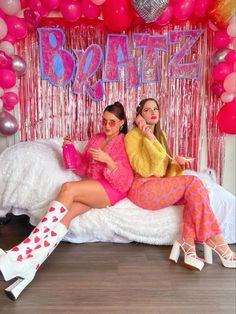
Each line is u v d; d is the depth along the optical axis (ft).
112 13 7.66
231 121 8.15
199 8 7.92
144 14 7.42
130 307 5.00
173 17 8.41
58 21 8.60
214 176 9.16
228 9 7.55
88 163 7.38
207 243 6.48
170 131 9.14
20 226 8.19
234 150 9.27
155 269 6.18
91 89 8.91
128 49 8.79
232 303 5.16
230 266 6.30
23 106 8.88
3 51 7.80
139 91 8.98
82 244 7.23
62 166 7.39
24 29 8.13
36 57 8.71
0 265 5.08
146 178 6.95
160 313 4.87
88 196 6.48
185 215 6.70
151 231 6.93
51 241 5.76
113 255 6.72
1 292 5.39
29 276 5.41
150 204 6.81
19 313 4.81
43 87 8.84
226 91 8.27
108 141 7.32
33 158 7.11
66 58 8.75
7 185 7.06
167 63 8.88
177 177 6.75
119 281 5.73
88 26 8.65
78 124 9.06
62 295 5.28
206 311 4.94
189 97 9.02
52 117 8.98
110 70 8.85
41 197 6.90
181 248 6.70
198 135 9.16
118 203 6.98
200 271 6.16
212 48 8.80
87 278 5.81
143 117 7.24
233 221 7.14
